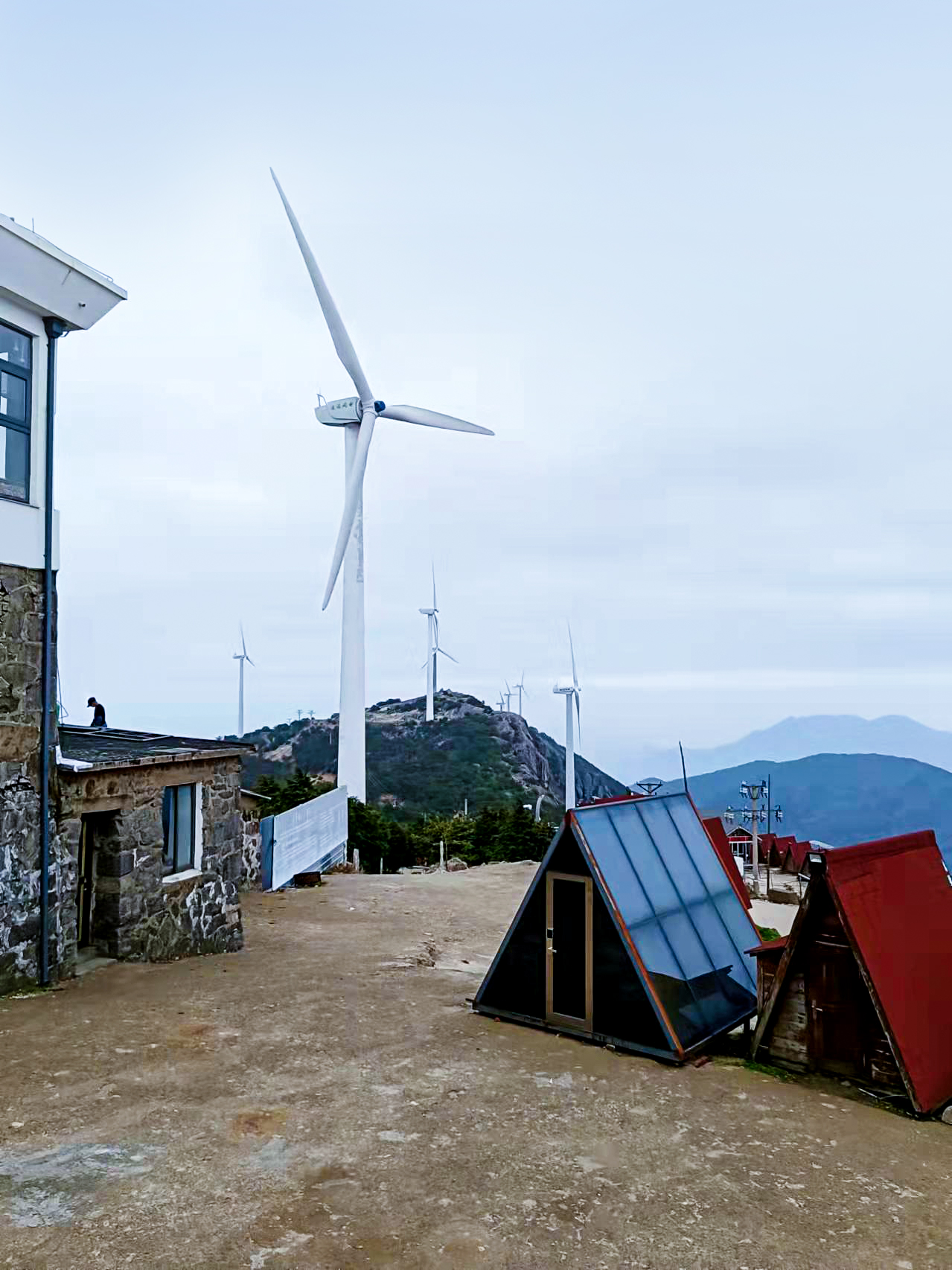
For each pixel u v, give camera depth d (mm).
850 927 6812
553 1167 5453
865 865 7367
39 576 9586
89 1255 4391
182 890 11258
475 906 18734
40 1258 4355
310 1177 5238
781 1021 7328
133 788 10461
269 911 16359
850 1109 6504
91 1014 8297
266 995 9289
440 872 30438
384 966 11172
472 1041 7844
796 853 45094
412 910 17531
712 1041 7762
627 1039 7648
